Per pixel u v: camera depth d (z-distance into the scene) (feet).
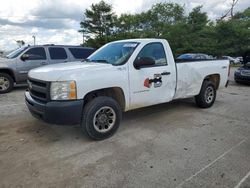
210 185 8.89
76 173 9.69
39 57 29.25
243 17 122.31
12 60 27.61
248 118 17.29
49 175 9.54
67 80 11.47
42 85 12.09
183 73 17.08
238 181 9.14
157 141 12.92
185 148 12.04
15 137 13.38
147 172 9.75
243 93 28.32
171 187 8.77
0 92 27.09
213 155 11.27
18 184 8.95
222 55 109.60
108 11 160.76
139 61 13.92
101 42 149.48
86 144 12.50
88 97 13.04
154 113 18.44
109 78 12.80
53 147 12.12
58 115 11.48
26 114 17.84
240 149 11.94
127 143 12.64
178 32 126.41
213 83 20.20
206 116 17.74
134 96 14.16
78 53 32.04
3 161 10.65
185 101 22.49
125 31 169.17
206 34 121.80
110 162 10.58
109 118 13.24
